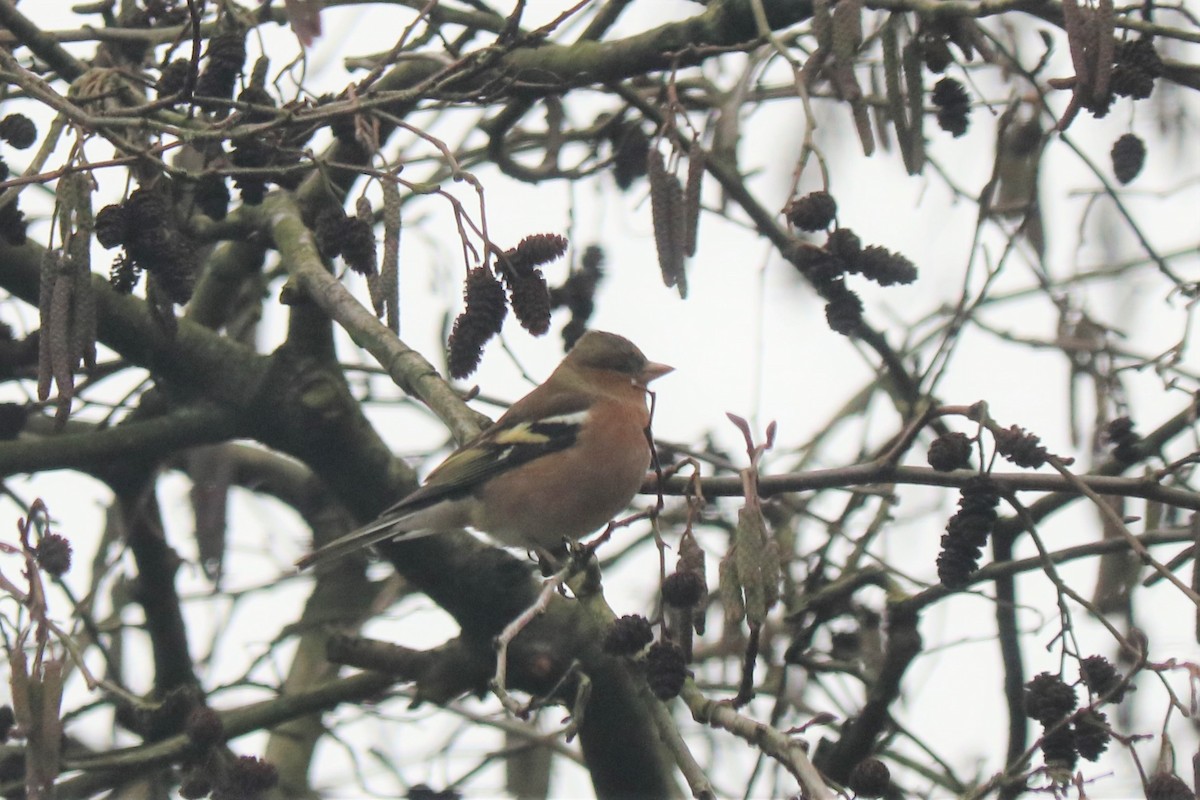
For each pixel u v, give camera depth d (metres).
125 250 8.34
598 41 12.30
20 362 11.16
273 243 11.16
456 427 8.88
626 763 11.57
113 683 11.72
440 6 12.63
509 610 11.09
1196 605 7.66
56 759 7.53
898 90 9.02
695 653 13.81
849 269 8.77
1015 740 11.25
